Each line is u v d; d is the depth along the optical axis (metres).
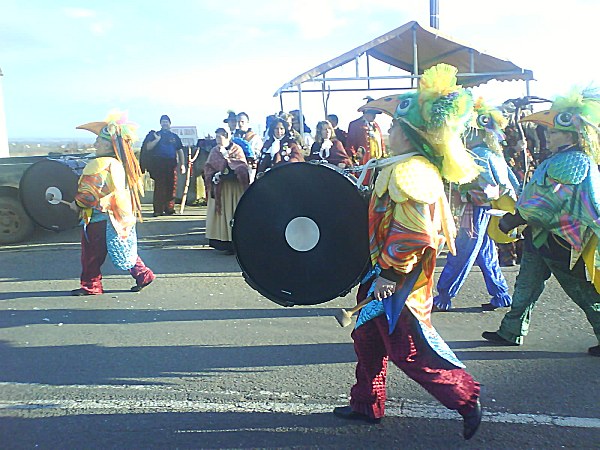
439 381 3.32
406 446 3.54
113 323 5.95
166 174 12.72
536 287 4.99
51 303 6.66
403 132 3.24
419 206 3.09
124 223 6.75
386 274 3.23
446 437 3.62
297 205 3.53
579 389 4.26
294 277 3.57
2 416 4.00
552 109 4.54
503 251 8.21
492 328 5.64
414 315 3.33
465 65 12.85
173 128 15.65
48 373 4.71
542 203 4.52
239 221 3.55
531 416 3.87
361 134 9.02
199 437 3.69
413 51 11.59
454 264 5.95
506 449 3.49
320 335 5.52
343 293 3.55
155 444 3.62
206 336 5.53
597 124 4.41
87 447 3.60
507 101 8.37
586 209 4.38
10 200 9.99
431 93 3.16
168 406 4.11
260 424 3.84
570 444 3.53
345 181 3.49
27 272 8.15
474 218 5.71
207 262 8.62
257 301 6.66
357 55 11.34
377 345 3.62
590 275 4.50
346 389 4.34
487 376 4.50
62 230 9.96
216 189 8.96
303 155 9.62
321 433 3.71
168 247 9.71
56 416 3.99
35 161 10.56
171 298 6.82
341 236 3.52
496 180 5.58
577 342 5.21
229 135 9.16
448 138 3.15
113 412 4.04
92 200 6.66
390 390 4.28
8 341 5.46
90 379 4.59
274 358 4.96
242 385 4.44
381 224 3.25
